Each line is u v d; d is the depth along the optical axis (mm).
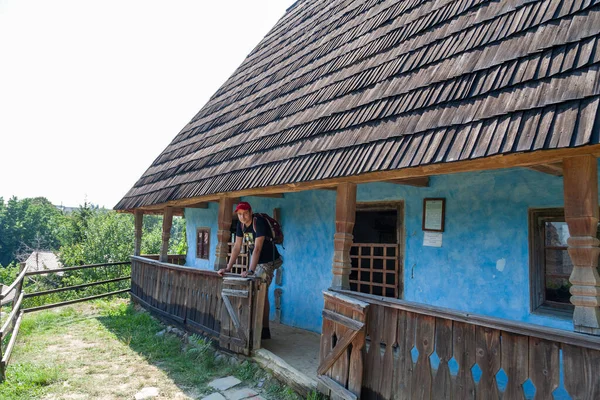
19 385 5328
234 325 5812
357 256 6461
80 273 19484
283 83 7852
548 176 4391
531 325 2871
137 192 10133
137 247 10930
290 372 4922
